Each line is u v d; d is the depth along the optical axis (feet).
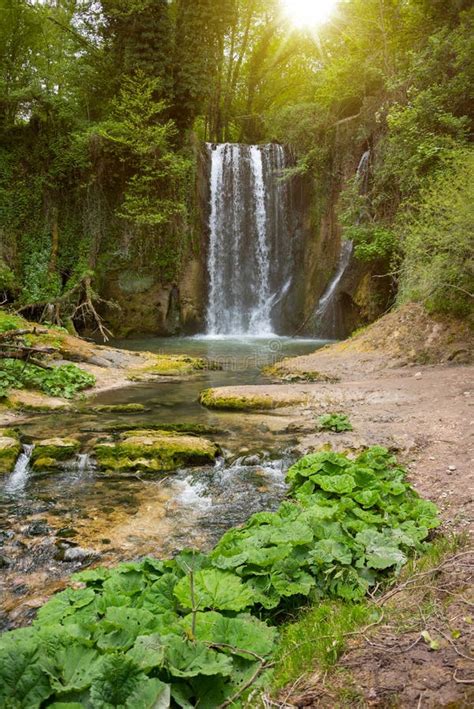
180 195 71.97
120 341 66.03
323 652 7.69
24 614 11.12
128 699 6.23
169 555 13.53
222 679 7.19
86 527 15.15
